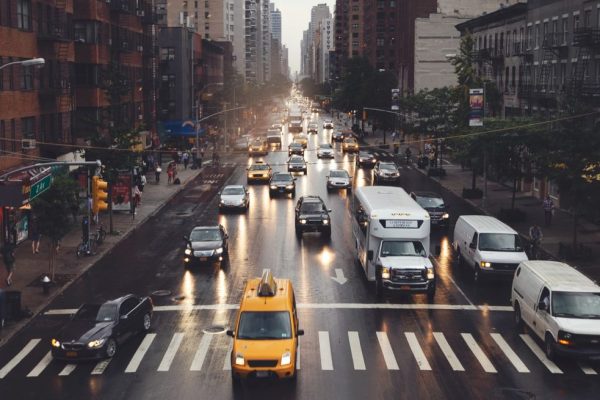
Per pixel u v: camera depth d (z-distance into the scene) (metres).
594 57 46.31
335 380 19.05
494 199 53.56
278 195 55.31
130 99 68.19
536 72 57.84
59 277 30.31
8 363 20.56
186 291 28.19
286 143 110.19
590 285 21.34
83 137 52.94
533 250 32.91
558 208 49.09
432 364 20.30
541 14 56.78
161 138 96.44
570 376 19.44
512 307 25.89
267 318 19.17
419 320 24.50
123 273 31.38
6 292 24.55
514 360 20.67
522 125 45.34
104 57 57.09
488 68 72.81
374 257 28.16
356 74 144.12
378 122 126.62
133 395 18.06
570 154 33.78
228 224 43.22
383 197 31.02
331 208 48.69
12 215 36.44
